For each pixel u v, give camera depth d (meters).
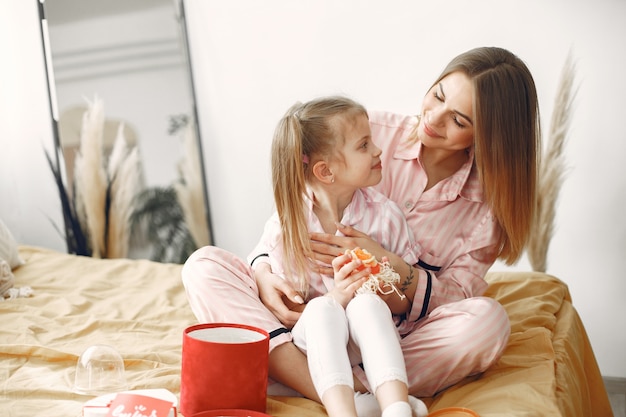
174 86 3.22
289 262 1.64
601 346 2.74
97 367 1.49
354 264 1.48
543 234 2.76
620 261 2.68
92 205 3.34
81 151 3.33
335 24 3.02
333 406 1.26
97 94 3.30
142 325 1.94
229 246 3.30
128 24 3.25
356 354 1.47
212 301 1.55
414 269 1.63
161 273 2.49
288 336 1.50
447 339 1.50
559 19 2.69
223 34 3.18
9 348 1.67
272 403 1.42
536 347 1.71
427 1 2.88
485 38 2.81
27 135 3.46
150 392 1.31
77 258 2.66
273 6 3.10
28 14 3.38
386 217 1.69
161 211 3.27
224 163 3.25
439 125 1.64
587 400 1.86
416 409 1.29
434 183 1.80
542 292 2.21
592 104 2.67
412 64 2.93
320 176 1.63
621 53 2.62
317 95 3.08
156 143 3.26
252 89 3.17
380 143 1.86
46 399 1.44
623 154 2.64
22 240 3.51
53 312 2.04
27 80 3.43
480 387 1.51
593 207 2.70
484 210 1.76
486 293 2.24
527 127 1.65
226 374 1.31
